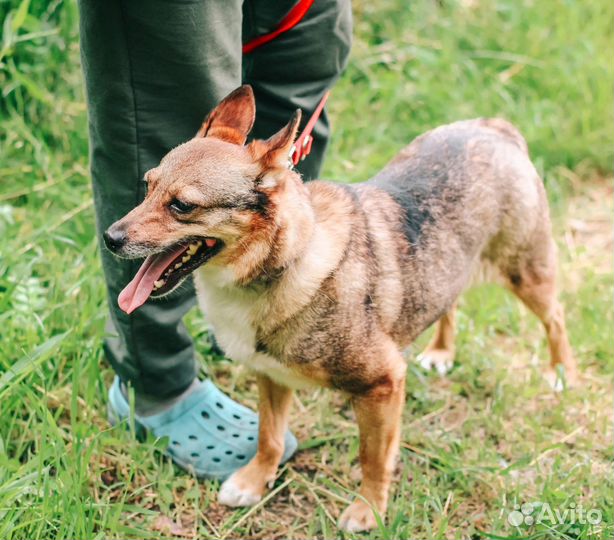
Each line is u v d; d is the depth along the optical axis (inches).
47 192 79.3
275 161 55.2
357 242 58.9
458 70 97.0
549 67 98.8
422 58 96.0
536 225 67.8
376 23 100.9
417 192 62.7
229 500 62.4
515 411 70.3
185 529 60.9
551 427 69.1
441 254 62.9
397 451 62.3
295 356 58.4
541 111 94.9
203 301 59.4
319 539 61.2
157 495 62.2
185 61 55.6
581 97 97.5
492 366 73.3
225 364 71.7
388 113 92.6
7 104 82.6
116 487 62.5
